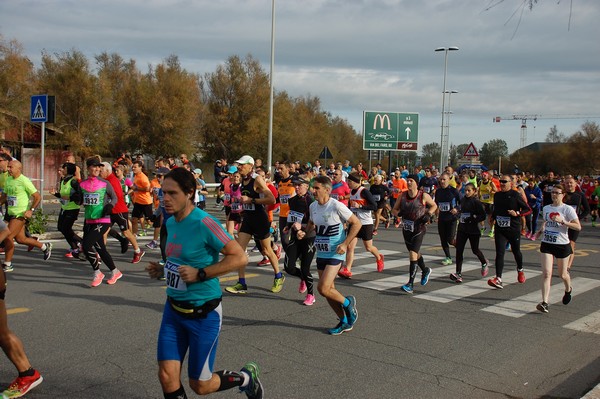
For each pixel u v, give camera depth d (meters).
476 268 11.09
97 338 5.88
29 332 6.03
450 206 11.07
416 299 8.28
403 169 26.12
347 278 9.73
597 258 13.02
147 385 4.69
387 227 18.53
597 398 4.54
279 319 6.88
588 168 69.25
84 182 8.23
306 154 55.00
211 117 47.06
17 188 9.14
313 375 5.06
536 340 6.41
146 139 40.59
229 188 11.54
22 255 10.70
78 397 4.42
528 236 16.80
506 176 9.14
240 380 3.88
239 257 3.52
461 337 6.41
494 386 4.99
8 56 29.78
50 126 33.59
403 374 5.16
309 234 7.73
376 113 34.06
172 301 3.56
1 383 4.59
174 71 42.03
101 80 35.41
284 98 51.38
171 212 3.51
